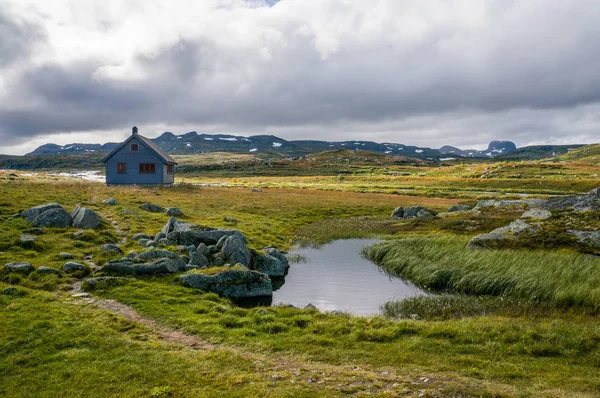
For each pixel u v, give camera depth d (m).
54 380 11.47
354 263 33.38
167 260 23.30
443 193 96.44
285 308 19.58
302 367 12.77
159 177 71.31
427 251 33.03
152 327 15.95
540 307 21.33
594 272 23.45
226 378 11.79
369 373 12.31
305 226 50.78
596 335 15.12
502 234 33.28
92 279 20.45
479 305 22.33
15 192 45.31
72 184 59.38
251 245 35.03
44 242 26.30
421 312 21.44
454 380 11.80
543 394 10.80
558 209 37.19
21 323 15.01
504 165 190.62
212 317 17.50
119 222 36.56
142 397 10.75
